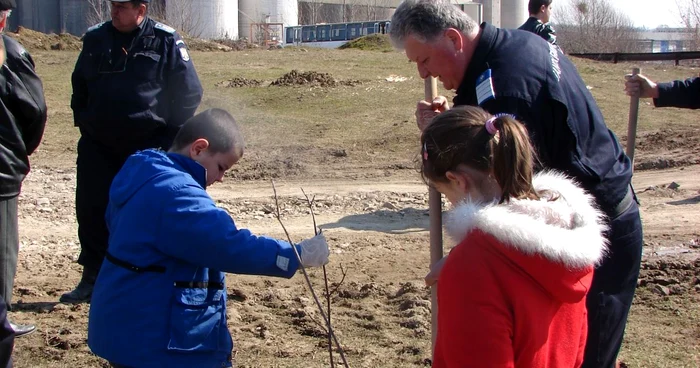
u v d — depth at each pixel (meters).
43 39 30.00
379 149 13.88
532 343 2.28
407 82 20.89
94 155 5.73
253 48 37.88
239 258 2.96
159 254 3.02
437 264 2.61
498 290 2.25
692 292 6.11
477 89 3.12
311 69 24.14
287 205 9.73
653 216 8.71
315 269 6.91
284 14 65.56
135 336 3.00
